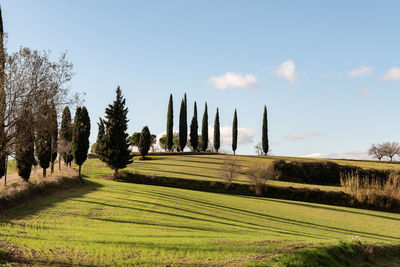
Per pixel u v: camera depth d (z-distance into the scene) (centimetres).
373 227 3447
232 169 5728
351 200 5188
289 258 1355
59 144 5022
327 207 4728
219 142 11025
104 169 7006
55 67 1611
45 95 1527
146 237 1730
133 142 11725
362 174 6881
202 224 2517
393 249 1856
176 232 2020
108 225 2222
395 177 5275
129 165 7538
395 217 4325
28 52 1528
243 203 4384
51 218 2323
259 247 1497
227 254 1380
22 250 1359
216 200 4397
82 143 5106
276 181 6581
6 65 1502
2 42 1548
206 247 1473
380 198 5050
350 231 3133
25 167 3697
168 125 10631
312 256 1434
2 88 1443
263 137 10531
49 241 1540
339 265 1472
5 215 2272
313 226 3206
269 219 3341
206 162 8506
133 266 1213
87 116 5338
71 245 1466
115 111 6038
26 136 1491
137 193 4222
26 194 2981
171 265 1230
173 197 4184
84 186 4584
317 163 7031
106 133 6034
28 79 1495
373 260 1662
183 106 10662
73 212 2634
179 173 6581
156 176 5912
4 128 1460
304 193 5459
